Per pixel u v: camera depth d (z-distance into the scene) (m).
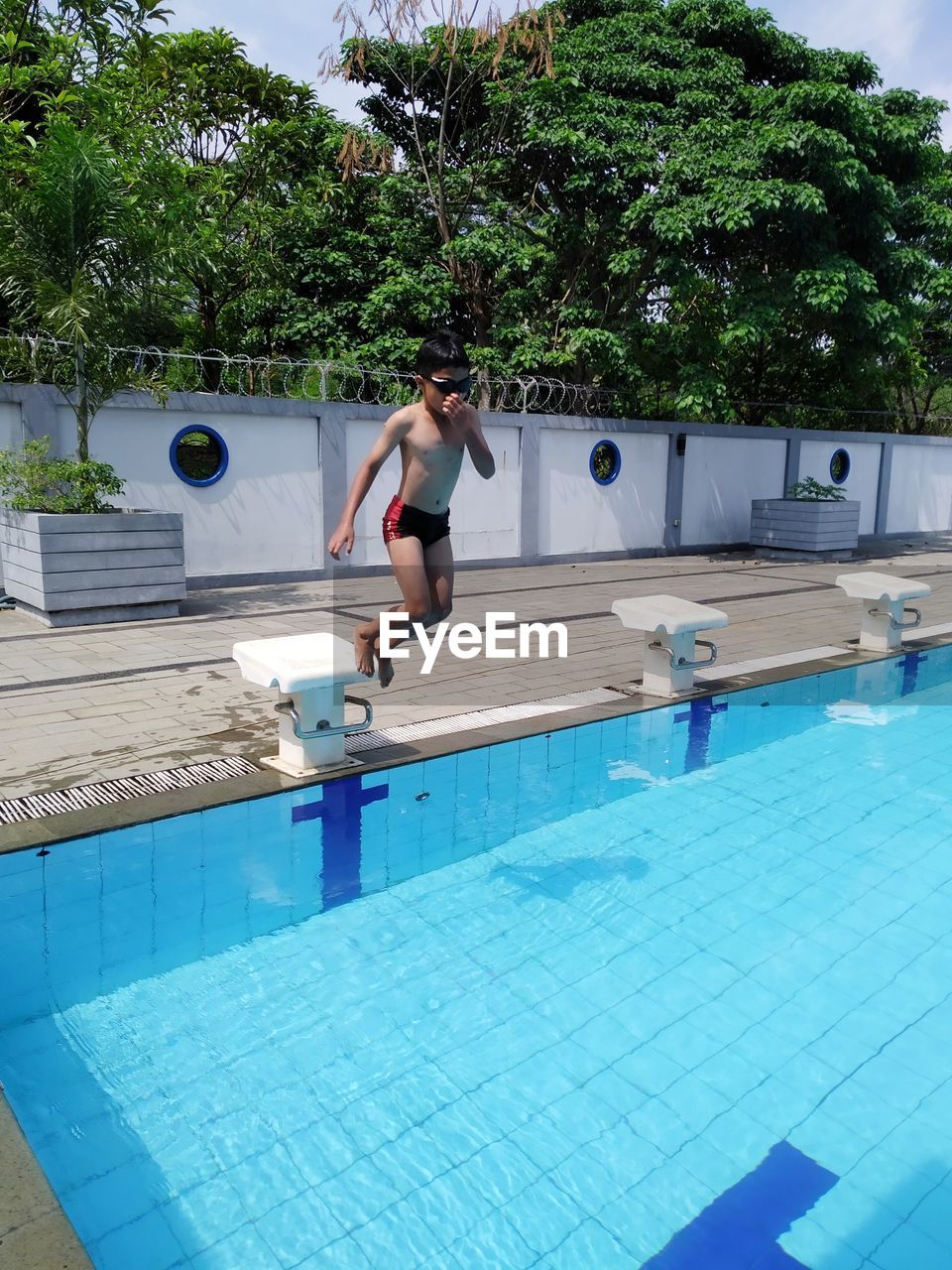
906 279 14.50
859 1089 2.71
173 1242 2.14
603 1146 2.46
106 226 8.05
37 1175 2.10
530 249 14.16
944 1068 2.81
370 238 15.67
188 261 8.88
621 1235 2.18
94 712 5.71
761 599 11.01
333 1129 2.51
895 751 5.72
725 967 3.34
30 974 3.20
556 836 4.46
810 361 18.84
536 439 13.74
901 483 20.03
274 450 11.19
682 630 6.21
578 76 13.20
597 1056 2.84
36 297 8.05
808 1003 3.13
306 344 15.27
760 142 12.46
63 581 8.18
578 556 14.73
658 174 12.88
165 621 8.68
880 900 3.86
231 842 4.25
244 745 5.17
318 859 4.15
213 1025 2.96
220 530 10.91
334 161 14.94
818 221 13.36
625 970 3.32
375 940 3.51
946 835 4.52
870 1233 2.20
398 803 4.78
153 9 12.90
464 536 13.28
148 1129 2.49
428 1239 2.16
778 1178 2.37
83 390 8.41
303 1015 3.02
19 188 8.29
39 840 3.93
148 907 3.66
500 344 15.30
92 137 8.00
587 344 13.67
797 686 7.10
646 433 15.14
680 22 14.29
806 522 15.40
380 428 12.02
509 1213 2.23
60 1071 2.72
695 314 15.07
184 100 13.00
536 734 5.58
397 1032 2.94
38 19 12.69
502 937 3.54
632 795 4.98
